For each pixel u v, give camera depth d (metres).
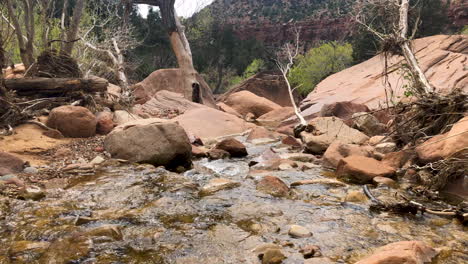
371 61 21.58
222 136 11.70
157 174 6.54
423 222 4.56
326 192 5.70
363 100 15.52
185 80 21.56
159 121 7.97
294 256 3.65
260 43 49.00
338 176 6.54
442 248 3.77
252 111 20.81
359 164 6.48
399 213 4.85
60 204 5.03
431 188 5.80
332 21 71.19
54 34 16.27
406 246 3.54
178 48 21.86
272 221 4.53
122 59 19.12
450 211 4.77
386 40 9.21
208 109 13.70
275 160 7.45
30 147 7.79
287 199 5.36
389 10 10.02
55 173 6.48
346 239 4.05
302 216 4.72
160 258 3.63
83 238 3.92
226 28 48.88
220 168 7.34
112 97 13.00
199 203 5.15
